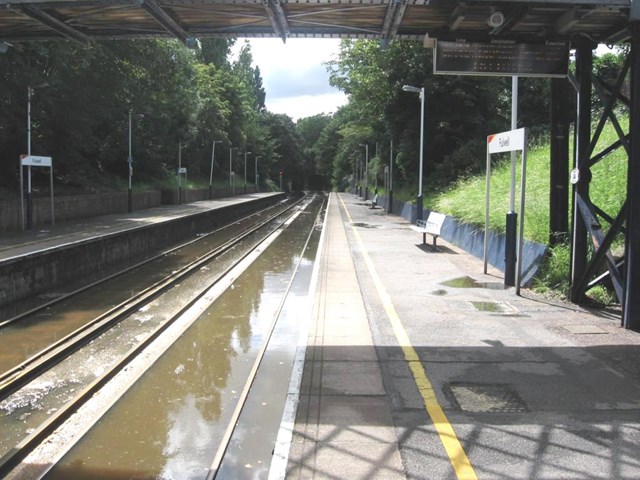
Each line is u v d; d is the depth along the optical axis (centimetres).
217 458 497
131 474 491
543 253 1078
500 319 841
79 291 1401
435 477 395
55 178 3212
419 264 1418
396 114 3469
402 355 674
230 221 4234
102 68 2886
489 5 702
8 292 1258
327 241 1966
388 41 820
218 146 7300
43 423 591
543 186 1400
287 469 408
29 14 707
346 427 477
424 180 3319
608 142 1312
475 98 3262
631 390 556
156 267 1855
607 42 843
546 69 834
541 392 552
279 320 1093
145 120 4616
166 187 4712
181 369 790
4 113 2389
